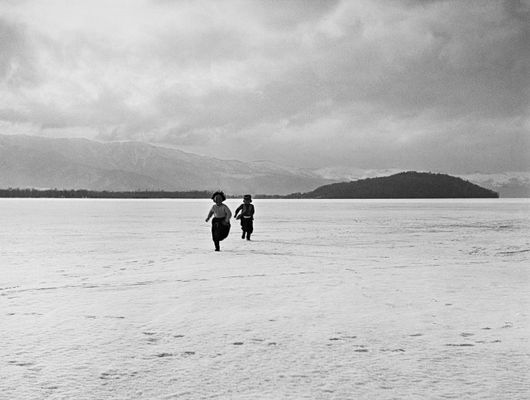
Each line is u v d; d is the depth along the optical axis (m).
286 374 5.32
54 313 8.30
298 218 48.00
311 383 5.06
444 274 13.12
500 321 7.79
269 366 5.59
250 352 6.12
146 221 41.00
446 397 4.71
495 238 25.41
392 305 9.05
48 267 14.32
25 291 10.45
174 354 6.02
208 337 6.81
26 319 7.86
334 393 4.80
